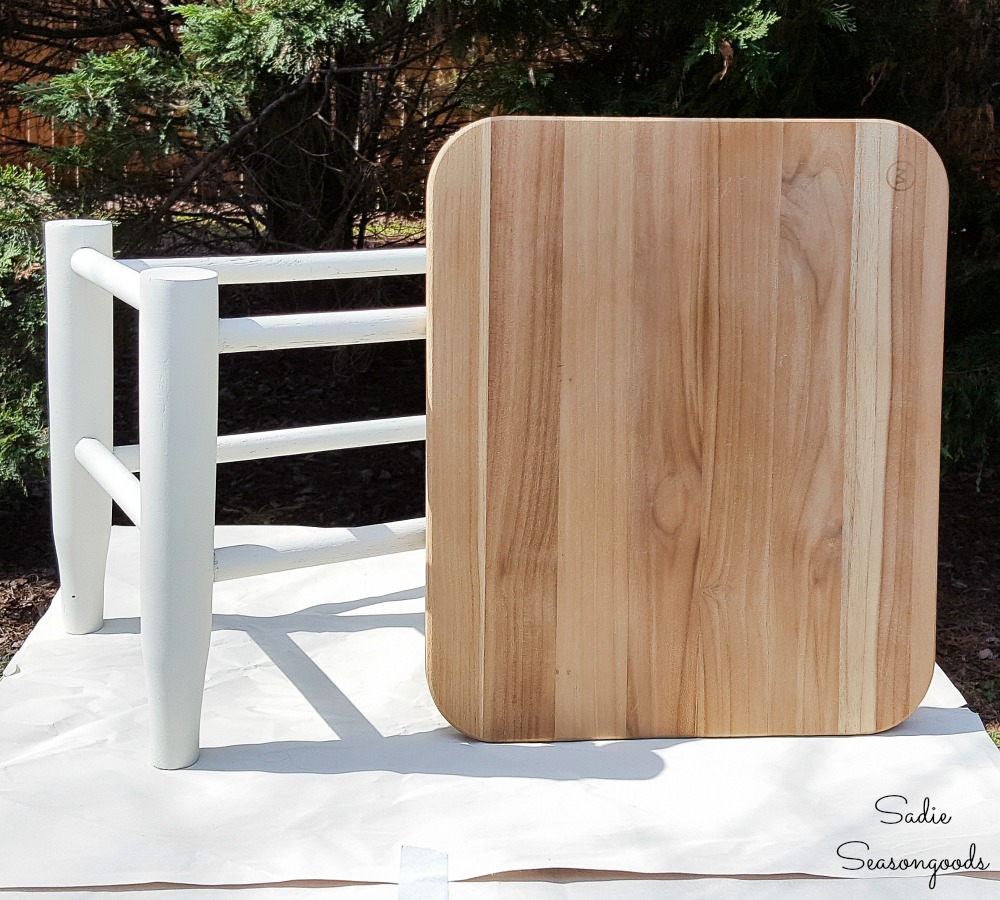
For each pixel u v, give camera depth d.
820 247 1.34
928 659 1.42
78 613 1.64
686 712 1.39
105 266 1.40
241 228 3.56
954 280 2.97
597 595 1.37
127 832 1.17
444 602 1.35
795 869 1.13
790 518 1.38
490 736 1.38
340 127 3.40
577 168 1.30
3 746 1.34
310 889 1.09
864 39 2.68
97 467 1.48
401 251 1.54
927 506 1.40
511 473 1.34
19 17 3.63
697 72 2.71
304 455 3.88
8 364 2.86
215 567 1.30
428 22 2.92
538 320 1.32
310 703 1.47
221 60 2.90
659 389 1.35
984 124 2.82
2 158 3.64
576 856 1.14
